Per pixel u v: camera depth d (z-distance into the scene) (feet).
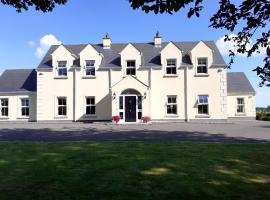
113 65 115.44
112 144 45.14
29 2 26.21
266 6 17.28
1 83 126.21
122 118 107.04
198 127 86.17
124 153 38.50
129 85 107.14
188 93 112.06
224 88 111.55
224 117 111.04
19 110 120.98
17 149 41.68
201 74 111.96
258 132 70.13
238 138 57.62
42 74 116.06
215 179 29.37
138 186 27.66
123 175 30.27
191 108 111.96
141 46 123.24
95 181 28.86
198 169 32.07
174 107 112.78
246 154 38.29
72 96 114.83
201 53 112.68
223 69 111.96
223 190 26.96
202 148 41.93
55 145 44.42
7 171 32.09
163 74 113.09
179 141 51.26
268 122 113.60
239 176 30.30
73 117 114.21
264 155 37.91
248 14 17.99
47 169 32.45
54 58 115.65
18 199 25.46
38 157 37.09
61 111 115.34
